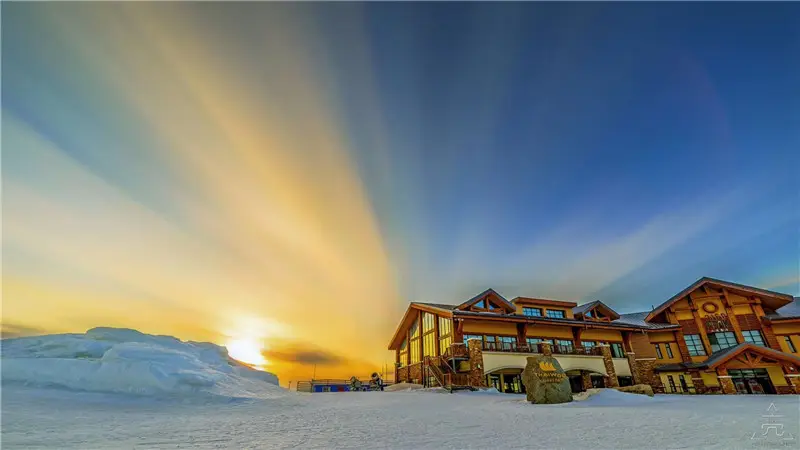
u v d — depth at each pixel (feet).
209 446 24.07
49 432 27.73
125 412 39.09
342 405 52.90
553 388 56.49
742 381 99.76
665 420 34.88
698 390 104.58
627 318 140.87
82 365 48.49
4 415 32.65
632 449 22.17
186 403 46.11
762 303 113.09
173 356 57.00
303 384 129.70
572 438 26.07
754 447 22.22
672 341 116.06
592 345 109.91
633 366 106.83
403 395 71.72
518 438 26.40
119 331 65.77
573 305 113.70
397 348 140.67
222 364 66.33
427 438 26.84
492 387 88.89
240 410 44.73
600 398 59.98
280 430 30.81
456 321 97.60
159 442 25.14
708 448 22.09
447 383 87.04
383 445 24.43
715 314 114.21
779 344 104.68
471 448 23.13
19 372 45.09
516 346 99.40
